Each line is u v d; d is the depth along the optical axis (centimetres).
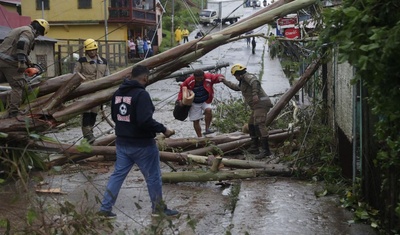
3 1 2341
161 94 2083
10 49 720
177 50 744
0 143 667
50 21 3625
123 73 761
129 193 734
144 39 3306
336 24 383
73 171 816
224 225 601
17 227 507
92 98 752
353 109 644
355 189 641
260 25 749
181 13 3794
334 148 816
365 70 361
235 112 1295
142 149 601
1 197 576
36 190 599
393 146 434
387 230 535
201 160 809
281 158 854
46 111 716
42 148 713
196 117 1096
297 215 613
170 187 765
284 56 1021
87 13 3584
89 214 487
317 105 932
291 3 745
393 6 356
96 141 882
